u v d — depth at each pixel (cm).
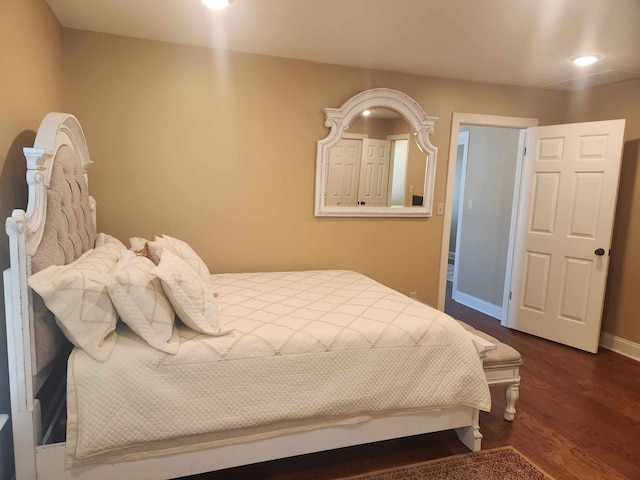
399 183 379
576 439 246
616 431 256
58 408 211
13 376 158
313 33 282
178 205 323
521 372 335
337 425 204
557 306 398
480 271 502
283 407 191
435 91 380
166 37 297
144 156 311
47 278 161
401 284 396
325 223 365
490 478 209
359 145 362
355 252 377
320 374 198
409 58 329
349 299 263
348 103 350
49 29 250
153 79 306
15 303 154
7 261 184
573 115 421
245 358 187
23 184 203
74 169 217
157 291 185
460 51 310
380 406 207
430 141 385
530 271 417
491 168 480
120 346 174
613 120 371
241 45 309
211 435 183
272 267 354
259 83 330
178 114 314
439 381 216
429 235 399
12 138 189
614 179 357
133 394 168
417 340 215
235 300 256
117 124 303
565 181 388
